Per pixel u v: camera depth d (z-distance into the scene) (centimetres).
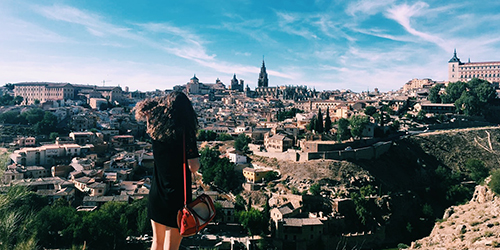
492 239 7644
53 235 9700
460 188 15725
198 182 16538
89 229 9644
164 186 1029
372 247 12581
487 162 19612
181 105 1052
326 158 16388
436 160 19450
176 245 1070
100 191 13100
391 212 13975
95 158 17700
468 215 10594
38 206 11175
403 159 18275
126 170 15912
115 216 11031
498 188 11050
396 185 15988
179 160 1027
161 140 1026
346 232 12825
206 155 17275
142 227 10356
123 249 9981
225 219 12862
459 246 8262
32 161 16412
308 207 13662
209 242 11125
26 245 2678
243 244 11062
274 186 15188
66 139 19900
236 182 15788
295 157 16750
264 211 12900
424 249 9181
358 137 19038
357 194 14162
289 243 11619
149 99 1102
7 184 3069
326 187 14875
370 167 16475
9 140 19812
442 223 10956
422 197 15838
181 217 984
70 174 14850
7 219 2698
